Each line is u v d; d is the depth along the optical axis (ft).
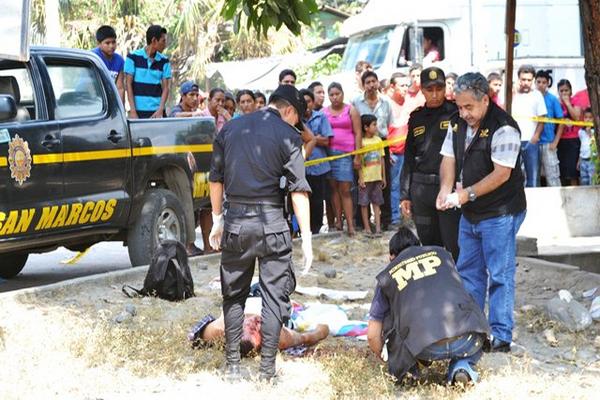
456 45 59.11
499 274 23.54
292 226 42.42
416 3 58.65
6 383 20.75
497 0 59.93
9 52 20.81
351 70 60.90
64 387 20.77
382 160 42.93
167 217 34.60
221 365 22.68
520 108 49.37
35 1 82.89
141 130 33.63
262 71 93.76
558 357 23.54
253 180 21.31
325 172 42.01
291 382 21.35
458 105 23.31
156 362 22.58
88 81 32.22
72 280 30.50
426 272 20.66
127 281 31.91
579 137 51.78
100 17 103.55
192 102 42.04
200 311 28.17
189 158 35.81
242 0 27.63
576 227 45.47
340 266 36.68
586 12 25.02
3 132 28.40
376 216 43.04
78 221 30.96
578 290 30.78
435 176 26.35
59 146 30.12
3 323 25.55
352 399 20.13
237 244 21.38
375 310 21.24
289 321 24.89
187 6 101.30
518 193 23.53
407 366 20.42
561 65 60.23
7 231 28.55
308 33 117.39
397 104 44.52
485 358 22.97
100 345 23.49
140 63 41.14
